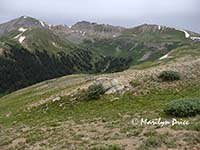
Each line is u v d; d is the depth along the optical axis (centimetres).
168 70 5678
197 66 5981
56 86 8631
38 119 4862
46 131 3534
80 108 4897
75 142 2847
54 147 2827
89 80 6581
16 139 3441
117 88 5206
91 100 5109
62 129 3469
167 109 3506
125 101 4772
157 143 2383
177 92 4872
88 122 3669
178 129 2723
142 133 2764
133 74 5750
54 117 4719
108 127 3206
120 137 2750
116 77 5744
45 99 5875
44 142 3069
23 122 4866
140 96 4875
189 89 4938
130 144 2505
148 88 5122
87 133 3112
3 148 3198
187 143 2350
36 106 5631
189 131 2623
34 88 10625
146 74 5594
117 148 2406
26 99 7600
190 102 3491
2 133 3991
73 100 5288
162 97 4688
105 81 5397
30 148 2945
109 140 2720
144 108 4219
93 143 2692
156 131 2739
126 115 3847
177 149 2272
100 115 4119
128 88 5181
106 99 4988
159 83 5244
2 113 6456
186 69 5816
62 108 5131
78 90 5566
